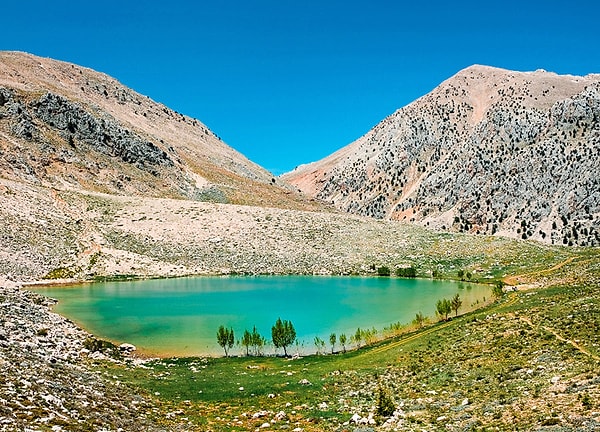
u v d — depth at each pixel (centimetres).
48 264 10069
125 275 10588
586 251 12888
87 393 3041
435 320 6925
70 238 11644
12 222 11044
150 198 16100
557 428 2228
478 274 11806
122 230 13125
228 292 9475
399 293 9612
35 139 17612
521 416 2548
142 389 3831
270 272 11888
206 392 3925
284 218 15338
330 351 5716
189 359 5309
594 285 6250
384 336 6212
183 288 9769
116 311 7488
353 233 14700
